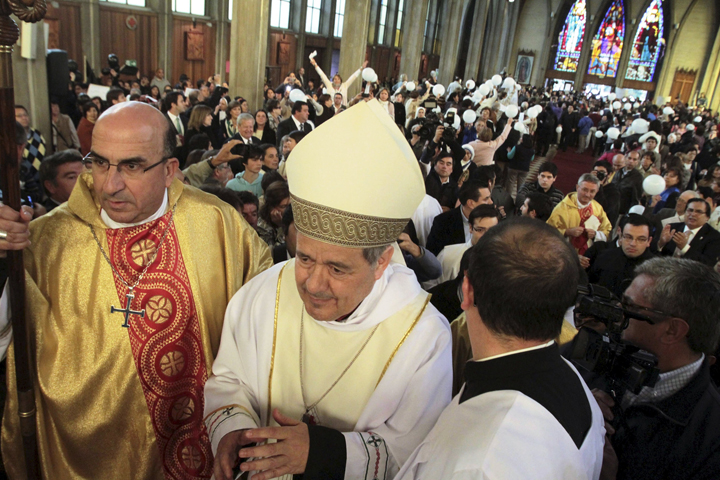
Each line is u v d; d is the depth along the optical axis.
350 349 1.38
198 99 8.55
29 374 1.39
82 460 1.61
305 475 1.15
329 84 8.53
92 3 13.90
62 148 5.21
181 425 1.71
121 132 1.40
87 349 1.56
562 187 12.72
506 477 0.87
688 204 4.07
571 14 35.31
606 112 17.64
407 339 1.35
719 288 1.40
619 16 34.47
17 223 1.22
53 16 13.29
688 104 34.16
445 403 1.34
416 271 2.76
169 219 1.65
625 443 1.38
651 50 34.53
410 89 12.21
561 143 17.92
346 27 13.53
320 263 1.20
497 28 31.02
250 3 8.84
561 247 1.01
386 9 25.86
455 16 21.14
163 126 1.51
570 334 1.75
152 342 1.63
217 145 6.54
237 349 1.51
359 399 1.38
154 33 15.77
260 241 1.90
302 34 20.56
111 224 1.60
